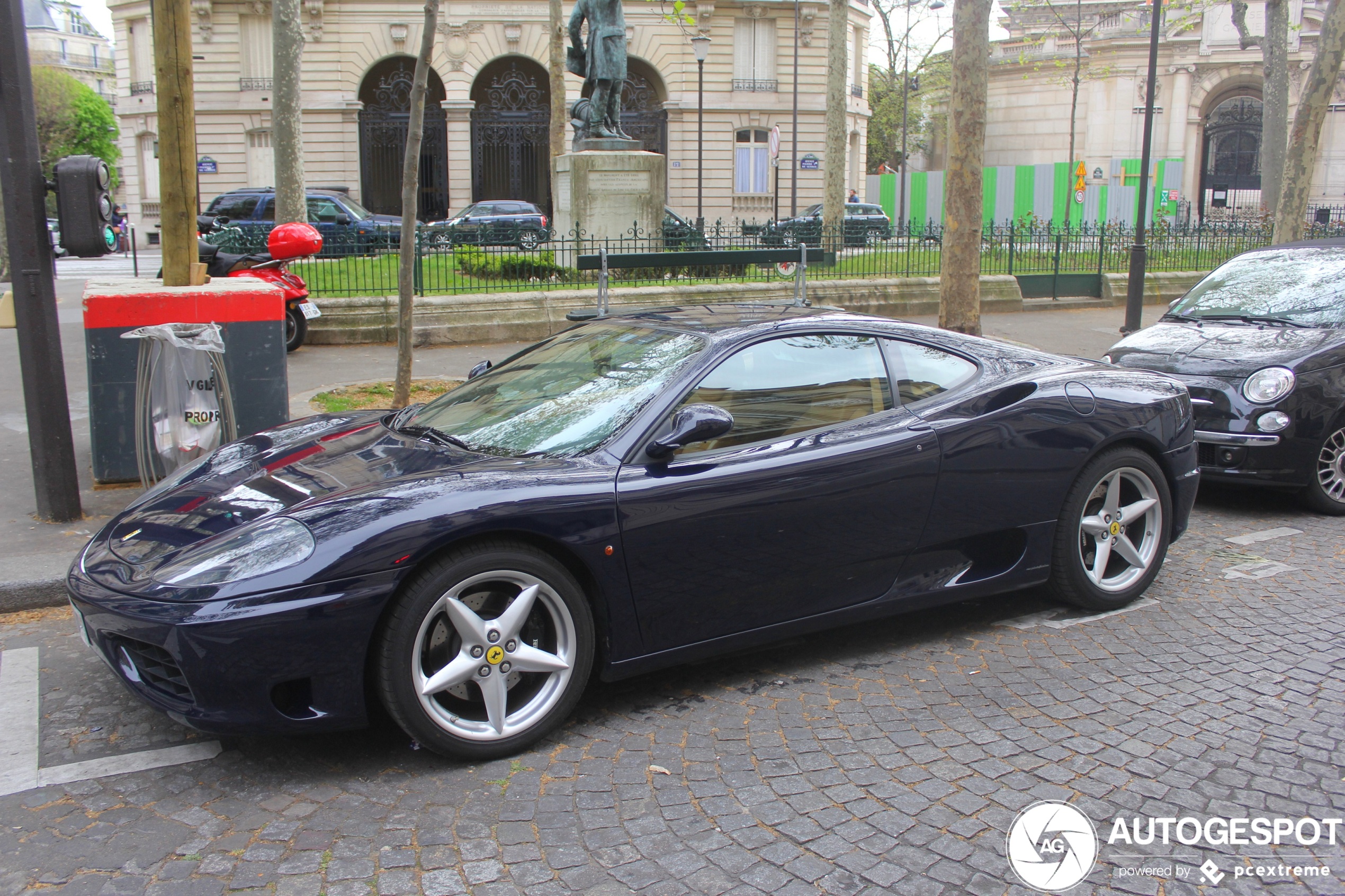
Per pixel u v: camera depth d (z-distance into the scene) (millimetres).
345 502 3223
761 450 3691
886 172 54094
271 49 38062
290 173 18266
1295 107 44438
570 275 13945
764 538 3656
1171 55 45844
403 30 38406
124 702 3762
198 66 37969
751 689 3824
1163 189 34688
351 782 3158
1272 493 6875
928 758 3258
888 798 3016
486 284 13297
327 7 37969
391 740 3436
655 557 3465
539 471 3398
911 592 4074
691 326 4121
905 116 39719
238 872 2680
